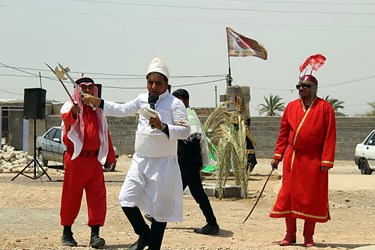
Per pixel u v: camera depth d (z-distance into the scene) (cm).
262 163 3309
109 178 2209
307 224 870
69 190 846
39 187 1691
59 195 1475
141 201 711
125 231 980
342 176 2117
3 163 2605
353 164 3453
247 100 2631
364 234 986
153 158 705
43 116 2098
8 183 1852
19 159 2686
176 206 712
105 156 858
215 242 885
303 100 874
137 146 714
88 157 845
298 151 868
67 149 852
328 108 860
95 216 844
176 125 707
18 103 4025
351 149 3666
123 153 3538
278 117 3603
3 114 4147
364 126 3659
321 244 886
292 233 879
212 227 950
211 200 1448
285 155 883
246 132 1535
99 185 853
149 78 717
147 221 1040
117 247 842
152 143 703
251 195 1530
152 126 691
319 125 856
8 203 1327
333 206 1367
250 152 2062
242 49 2933
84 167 843
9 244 848
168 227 1012
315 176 858
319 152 863
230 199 1466
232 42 2939
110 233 960
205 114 3894
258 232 984
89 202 848
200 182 945
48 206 1288
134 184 709
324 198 865
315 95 870
